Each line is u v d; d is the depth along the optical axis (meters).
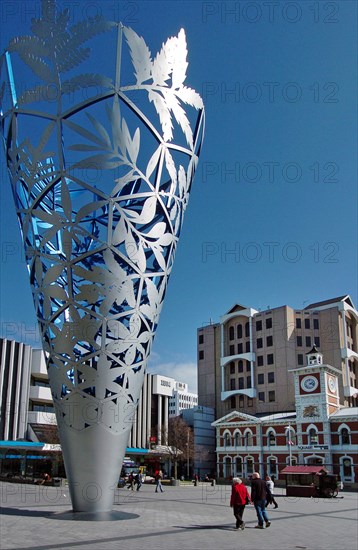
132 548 12.43
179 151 20.55
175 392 171.38
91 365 18.36
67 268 18.53
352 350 83.56
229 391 85.69
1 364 67.12
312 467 41.75
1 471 65.44
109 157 18.12
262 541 14.67
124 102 18.52
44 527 15.57
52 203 20.06
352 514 25.67
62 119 18.16
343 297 85.94
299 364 80.88
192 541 14.10
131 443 87.25
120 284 18.48
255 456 71.25
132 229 18.80
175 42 20.20
